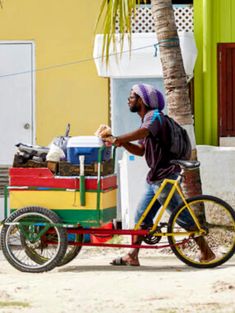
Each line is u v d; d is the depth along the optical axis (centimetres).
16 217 1245
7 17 1828
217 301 995
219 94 1842
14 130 1841
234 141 1841
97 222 1238
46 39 1831
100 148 1228
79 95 1831
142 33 1716
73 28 1827
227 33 1836
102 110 1831
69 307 988
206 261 1245
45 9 1828
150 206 1245
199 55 1842
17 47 1834
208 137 1839
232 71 1841
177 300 1006
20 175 1252
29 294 1065
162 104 1251
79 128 1834
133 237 1255
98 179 1234
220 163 1644
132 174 1611
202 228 1238
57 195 1244
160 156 1229
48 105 1836
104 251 1475
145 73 1717
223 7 1833
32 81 1836
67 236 1244
